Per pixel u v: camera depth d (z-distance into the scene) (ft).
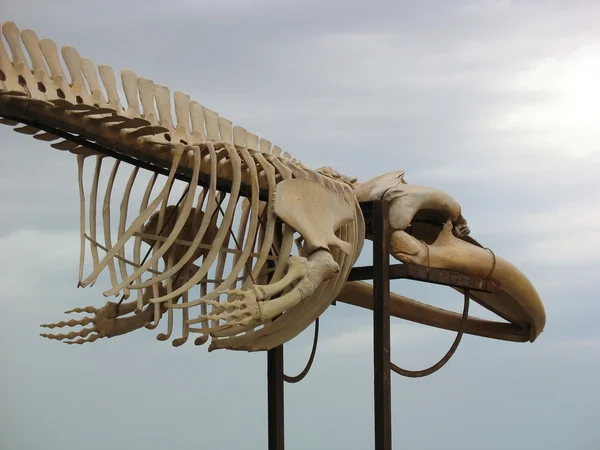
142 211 35.65
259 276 40.01
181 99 37.63
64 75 33.63
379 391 39.14
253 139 39.88
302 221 37.88
